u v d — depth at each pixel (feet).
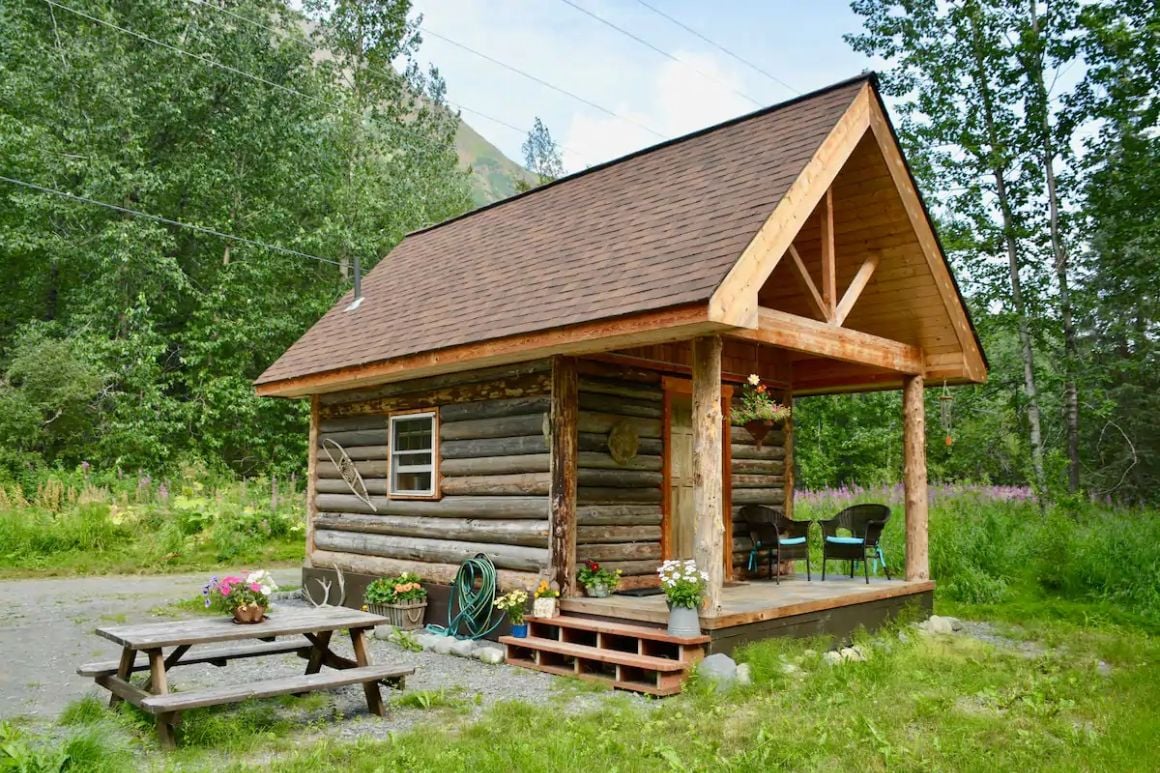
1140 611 35.65
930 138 61.82
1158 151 53.67
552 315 25.76
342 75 94.27
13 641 29.07
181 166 77.61
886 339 33.06
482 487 30.86
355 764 16.57
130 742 17.90
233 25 79.82
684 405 33.19
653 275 24.40
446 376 32.81
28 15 74.69
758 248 23.47
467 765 16.47
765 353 36.91
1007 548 42.32
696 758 17.20
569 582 27.81
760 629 25.68
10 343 76.95
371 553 36.24
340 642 30.78
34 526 49.08
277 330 79.97
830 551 33.24
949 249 60.03
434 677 25.02
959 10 59.31
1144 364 64.34
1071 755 17.72
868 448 93.91
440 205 97.66
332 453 38.96
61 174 71.61
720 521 24.23
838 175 30.73
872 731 18.21
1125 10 54.80
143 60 75.46
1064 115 57.67
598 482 29.50
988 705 21.50
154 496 58.39
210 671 25.12
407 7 95.09
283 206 83.35
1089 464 77.71
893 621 32.22
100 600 37.73
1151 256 55.31
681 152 33.42
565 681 24.40
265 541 56.90
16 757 14.23
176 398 79.05
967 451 80.23
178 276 73.51
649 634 23.91
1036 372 60.85
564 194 37.73
